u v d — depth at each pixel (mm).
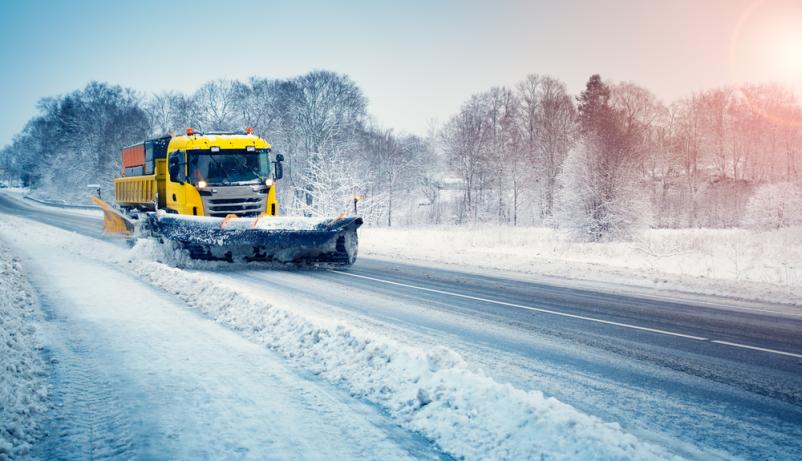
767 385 5180
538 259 16328
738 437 3988
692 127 64688
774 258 18969
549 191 51750
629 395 4855
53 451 3645
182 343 6352
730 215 45656
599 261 18984
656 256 20062
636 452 3359
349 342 5805
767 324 8078
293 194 46938
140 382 4992
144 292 9758
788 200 32844
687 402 4695
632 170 30688
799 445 3861
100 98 73375
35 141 96812
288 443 3760
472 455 3555
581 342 6766
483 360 5879
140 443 3766
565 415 3807
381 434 3914
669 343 6789
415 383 4695
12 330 6555
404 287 11078
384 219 56125
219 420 4145
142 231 17062
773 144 61938
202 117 56625
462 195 60062
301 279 11945
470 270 14297
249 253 13680
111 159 65438
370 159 56562
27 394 4531
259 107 56125
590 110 57406
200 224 13250
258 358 5758
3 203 64188
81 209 58219
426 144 77000
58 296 9305
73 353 5926
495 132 60094
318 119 50094
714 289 11344
